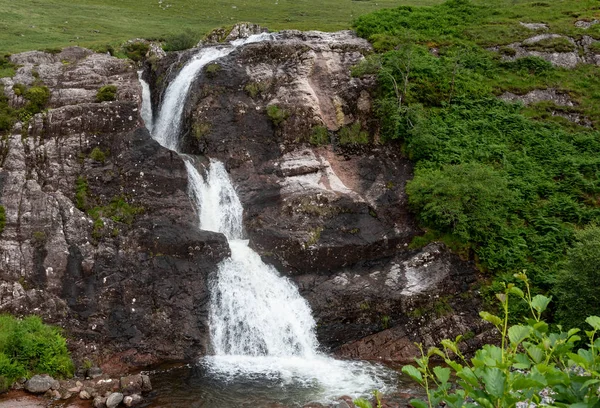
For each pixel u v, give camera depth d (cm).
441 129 3005
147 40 4481
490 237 2503
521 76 3488
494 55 3612
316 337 2209
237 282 2300
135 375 1811
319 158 2897
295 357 2144
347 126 3050
